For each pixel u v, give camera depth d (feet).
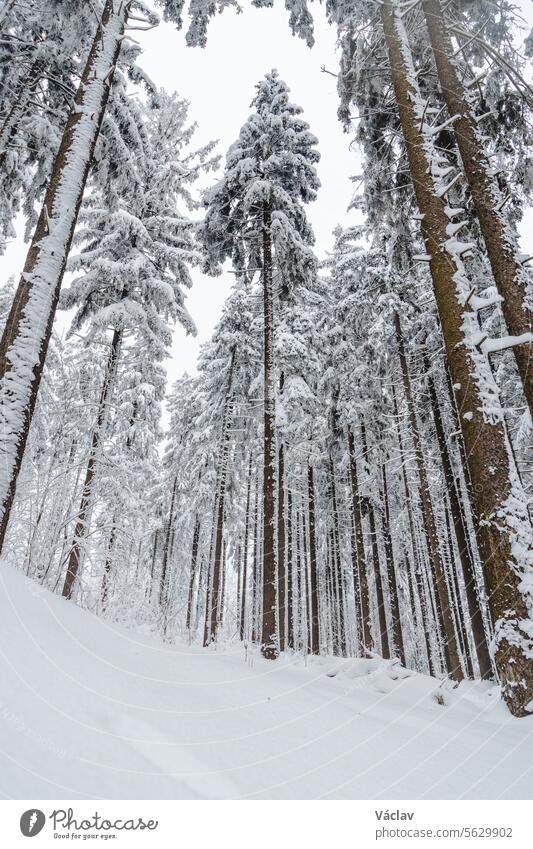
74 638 11.54
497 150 27.78
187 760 7.38
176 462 87.45
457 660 38.47
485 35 27.50
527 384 18.90
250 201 37.14
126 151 31.60
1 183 37.22
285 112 40.45
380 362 52.95
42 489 18.31
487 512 17.38
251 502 89.30
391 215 32.50
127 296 44.21
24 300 17.39
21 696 7.34
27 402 16.22
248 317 62.08
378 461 60.70
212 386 68.23
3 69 33.63
